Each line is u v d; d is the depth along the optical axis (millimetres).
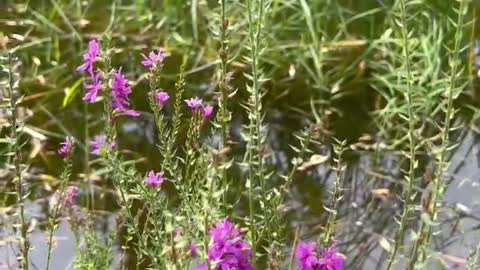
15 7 2303
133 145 1876
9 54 1276
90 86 1274
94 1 2326
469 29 2092
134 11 2250
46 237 1628
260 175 1363
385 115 1957
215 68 2076
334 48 2143
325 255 1247
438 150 1340
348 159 1868
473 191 1759
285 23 2146
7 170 1777
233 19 2105
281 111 2000
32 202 1729
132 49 2148
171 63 2111
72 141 1370
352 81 2070
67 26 2225
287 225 1681
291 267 1347
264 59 2084
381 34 2172
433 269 1569
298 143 1910
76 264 1331
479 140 1893
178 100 1349
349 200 1764
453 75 1313
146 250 1308
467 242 1638
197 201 1282
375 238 1673
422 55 1967
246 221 1484
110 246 1357
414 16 2043
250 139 1361
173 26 2213
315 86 2049
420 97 1961
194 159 1462
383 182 1807
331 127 1956
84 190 1755
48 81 2064
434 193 1340
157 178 1293
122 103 1279
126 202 1304
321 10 2189
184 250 1239
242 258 1196
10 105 1299
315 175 1816
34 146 1861
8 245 1634
